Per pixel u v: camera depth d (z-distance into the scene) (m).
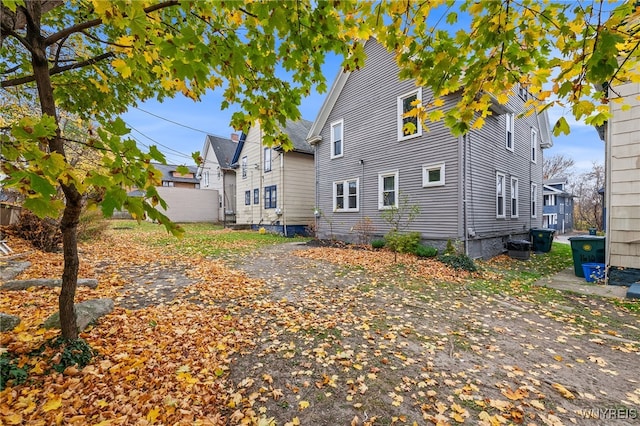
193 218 24.50
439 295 5.09
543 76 2.03
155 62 2.35
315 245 11.30
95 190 1.36
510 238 11.01
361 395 2.40
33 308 3.44
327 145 13.21
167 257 7.69
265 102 2.47
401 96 9.98
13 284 4.08
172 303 4.23
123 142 1.22
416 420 2.14
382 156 10.73
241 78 2.30
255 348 3.12
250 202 19.36
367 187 11.35
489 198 9.77
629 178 5.48
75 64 2.35
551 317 4.17
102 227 9.46
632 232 5.49
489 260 9.20
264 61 2.18
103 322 3.34
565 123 2.01
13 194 6.32
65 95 2.96
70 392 2.16
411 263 7.59
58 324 2.95
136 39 1.67
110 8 1.28
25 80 2.12
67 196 2.28
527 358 3.03
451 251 8.12
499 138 10.41
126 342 2.99
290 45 2.20
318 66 2.34
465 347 3.24
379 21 2.10
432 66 2.22
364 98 11.41
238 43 2.08
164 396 2.24
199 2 1.64
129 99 3.38
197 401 2.24
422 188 9.43
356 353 3.05
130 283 5.06
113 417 1.99
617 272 5.69
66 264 2.56
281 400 2.33
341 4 1.88
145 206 1.30
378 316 4.06
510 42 1.93
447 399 2.36
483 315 4.20
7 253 5.82
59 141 1.93
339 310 4.26
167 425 1.97
